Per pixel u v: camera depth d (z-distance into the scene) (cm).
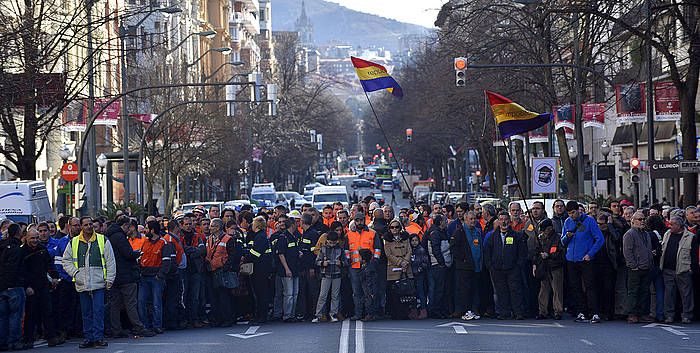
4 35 2630
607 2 2861
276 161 9881
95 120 3384
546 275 2092
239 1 12781
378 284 2167
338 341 1780
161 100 5256
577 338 1792
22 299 1859
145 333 1984
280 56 11681
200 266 2138
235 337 1908
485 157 7194
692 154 3017
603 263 2078
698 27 2898
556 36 4284
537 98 4581
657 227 2177
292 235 2183
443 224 2195
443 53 5256
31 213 2659
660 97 3397
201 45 10081
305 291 2209
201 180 7569
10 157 3041
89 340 1831
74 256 1828
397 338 1819
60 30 3072
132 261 1962
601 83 4753
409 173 13588
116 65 4859
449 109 5847
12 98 2694
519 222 2228
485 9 4256
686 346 1672
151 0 4034
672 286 2044
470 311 2164
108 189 4244
